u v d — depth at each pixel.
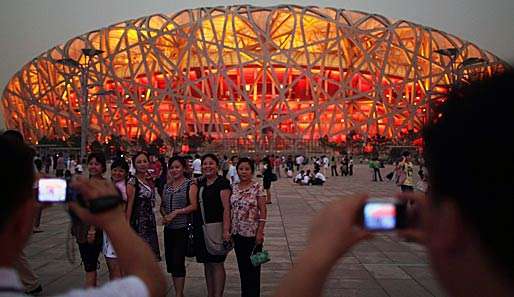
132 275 1.41
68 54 79.31
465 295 1.00
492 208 0.94
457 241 1.00
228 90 80.00
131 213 6.63
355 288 7.39
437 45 79.94
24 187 1.18
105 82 78.81
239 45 80.62
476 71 1.12
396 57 80.88
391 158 66.06
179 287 6.73
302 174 31.25
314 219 1.29
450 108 1.04
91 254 6.50
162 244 11.22
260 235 6.45
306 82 81.56
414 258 9.47
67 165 33.78
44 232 12.49
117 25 81.69
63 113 78.56
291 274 1.22
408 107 79.62
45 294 7.05
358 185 30.31
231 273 8.41
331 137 80.44
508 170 0.93
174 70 78.75
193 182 6.71
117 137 70.38
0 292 1.10
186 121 79.94
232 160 26.58
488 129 0.96
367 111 81.00
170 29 80.00
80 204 1.49
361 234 1.17
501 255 0.94
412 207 1.16
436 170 1.03
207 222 6.52
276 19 81.50
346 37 79.94
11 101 81.69
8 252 1.16
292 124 80.56
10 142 1.21
